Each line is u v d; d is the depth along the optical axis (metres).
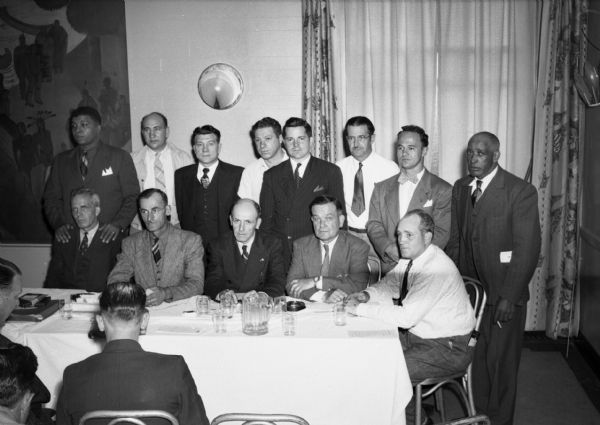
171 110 4.88
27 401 1.51
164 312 2.82
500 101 4.60
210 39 4.79
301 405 2.44
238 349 2.42
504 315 3.07
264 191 3.80
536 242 3.11
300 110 4.82
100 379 1.69
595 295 4.12
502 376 3.15
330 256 3.30
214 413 2.47
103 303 1.76
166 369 1.72
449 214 3.52
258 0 4.73
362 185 3.97
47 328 2.62
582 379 3.79
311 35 4.57
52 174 4.14
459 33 4.56
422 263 2.78
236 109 4.85
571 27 4.28
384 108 4.66
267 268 3.36
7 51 4.92
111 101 4.89
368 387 2.40
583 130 4.44
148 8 4.79
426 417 3.08
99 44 4.84
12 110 4.98
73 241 3.59
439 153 4.66
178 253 3.32
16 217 5.11
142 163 4.43
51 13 4.84
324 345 2.39
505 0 4.49
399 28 4.61
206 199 4.03
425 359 2.68
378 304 2.73
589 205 4.28
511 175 3.22
